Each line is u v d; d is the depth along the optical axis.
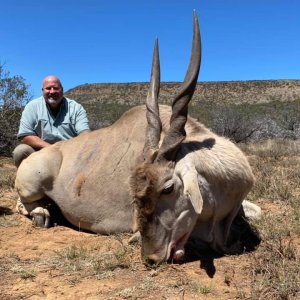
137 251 2.09
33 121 3.03
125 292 1.65
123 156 2.37
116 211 2.38
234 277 1.76
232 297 1.59
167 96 30.72
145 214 1.86
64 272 1.89
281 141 8.34
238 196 2.10
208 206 1.99
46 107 3.03
